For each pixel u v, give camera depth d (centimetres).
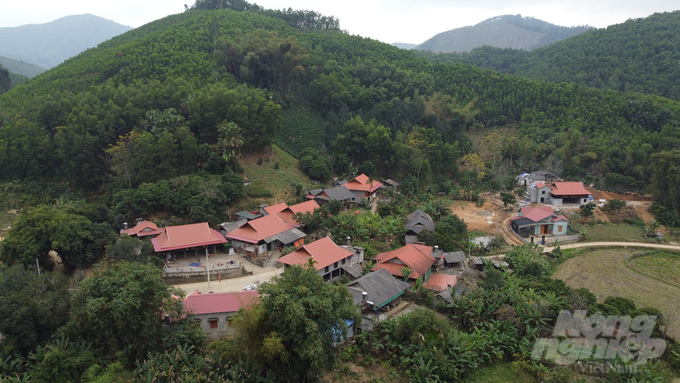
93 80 10538
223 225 6700
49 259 5559
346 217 6800
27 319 3303
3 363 3028
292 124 11662
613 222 8050
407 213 7838
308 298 3022
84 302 3216
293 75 12675
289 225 6669
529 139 12362
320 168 9688
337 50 15838
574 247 6756
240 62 12300
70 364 2972
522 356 3759
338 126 11306
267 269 5578
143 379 2931
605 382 3472
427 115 12712
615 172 10638
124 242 5231
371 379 3488
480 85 15038
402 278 5019
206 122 8575
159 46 11838
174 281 5162
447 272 5606
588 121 12756
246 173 8562
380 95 12875
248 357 3109
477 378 3597
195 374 3008
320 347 2836
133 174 7538
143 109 8619
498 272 5106
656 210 8281
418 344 3659
